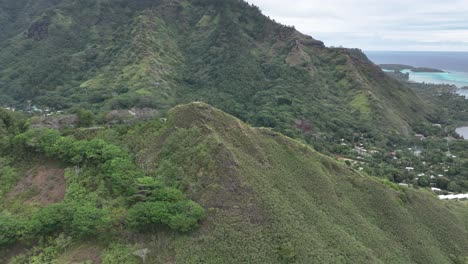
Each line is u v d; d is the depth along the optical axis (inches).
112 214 1801.2
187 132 2218.3
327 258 1747.0
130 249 1656.0
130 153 2271.2
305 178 2245.3
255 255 1659.7
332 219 2042.3
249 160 2130.9
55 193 2060.8
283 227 1801.2
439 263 2084.2
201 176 1956.2
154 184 1904.5
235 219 1777.8
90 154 2158.0
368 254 1882.4
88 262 1619.1
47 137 2345.0
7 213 1909.4
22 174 2223.2
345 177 2459.4
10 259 1684.3
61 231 1781.5
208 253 1637.6
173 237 1689.2
